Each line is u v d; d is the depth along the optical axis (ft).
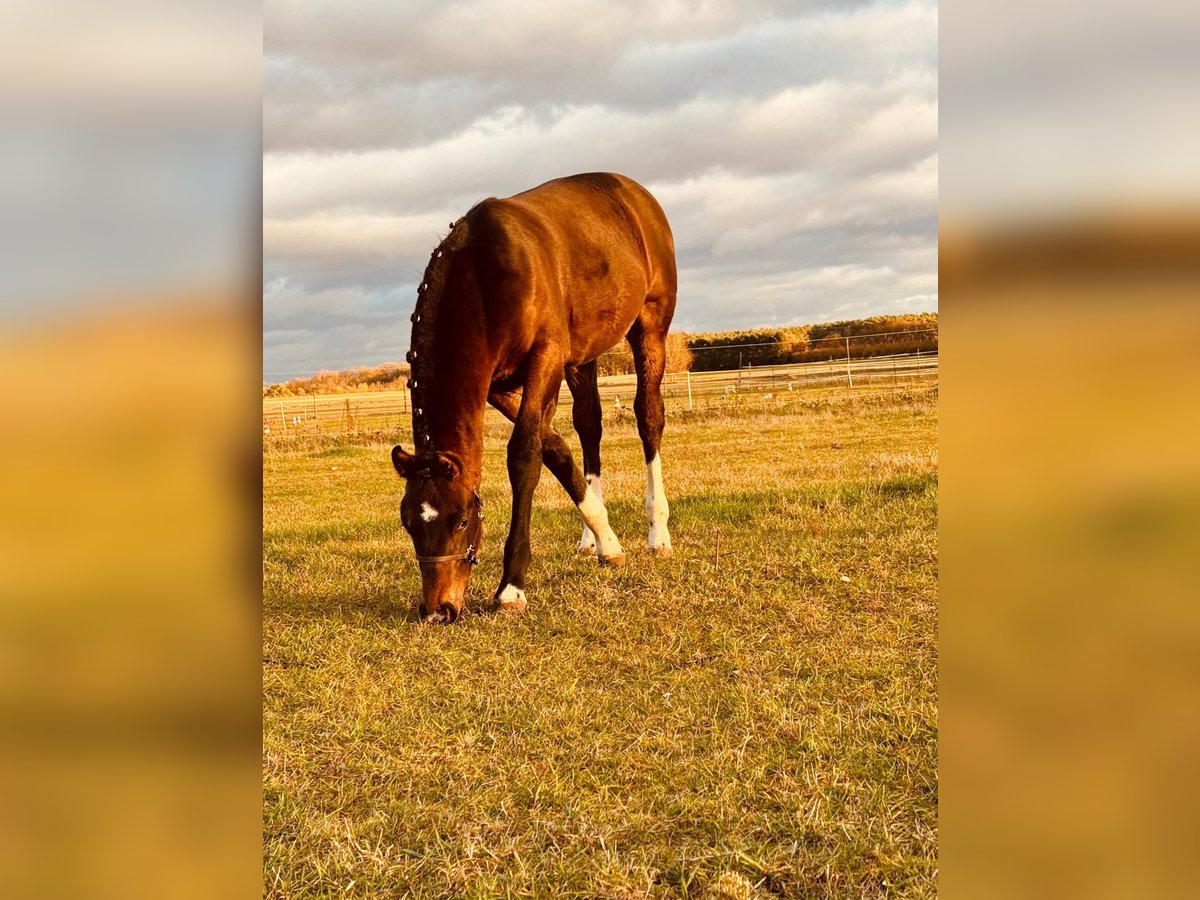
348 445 52.65
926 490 23.08
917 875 7.08
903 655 12.44
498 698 11.68
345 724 10.94
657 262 20.59
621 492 27.45
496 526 23.27
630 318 19.21
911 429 41.96
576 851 7.79
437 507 14.98
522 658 13.34
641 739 10.08
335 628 14.97
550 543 20.98
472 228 16.42
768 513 22.06
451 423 16.03
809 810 8.17
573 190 19.17
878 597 15.07
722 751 9.61
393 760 9.86
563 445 17.75
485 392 16.30
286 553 21.45
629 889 7.10
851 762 9.22
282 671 13.02
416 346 16.10
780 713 10.52
